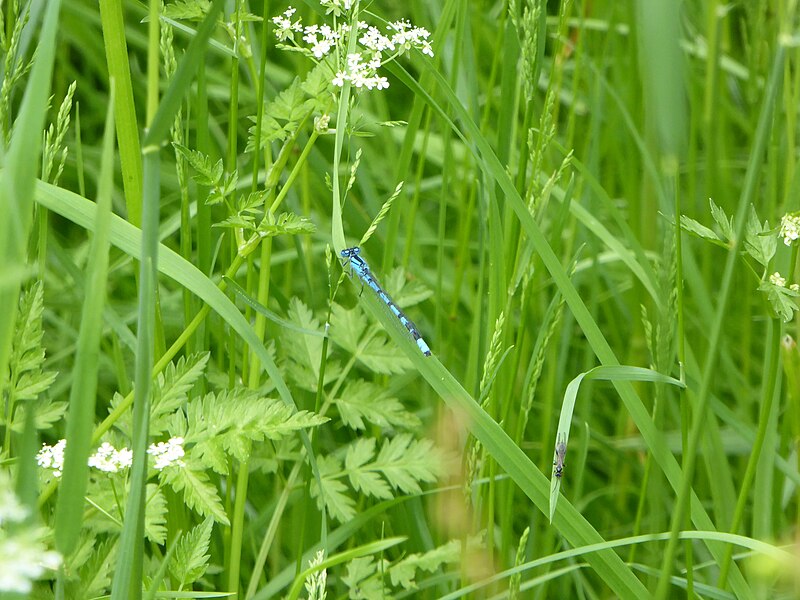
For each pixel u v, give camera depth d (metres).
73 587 0.35
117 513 0.38
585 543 0.36
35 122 0.24
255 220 0.40
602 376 0.36
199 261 0.45
